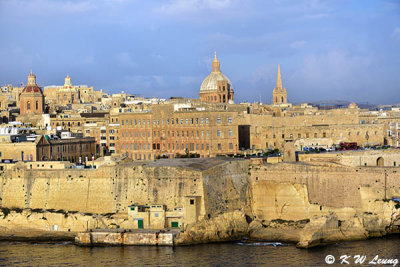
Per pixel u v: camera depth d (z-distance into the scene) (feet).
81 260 630.33
